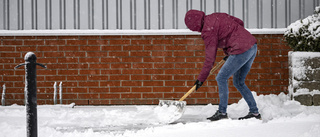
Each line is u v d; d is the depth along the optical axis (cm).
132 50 680
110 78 682
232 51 480
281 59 682
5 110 598
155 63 680
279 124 423
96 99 684
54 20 692
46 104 686
